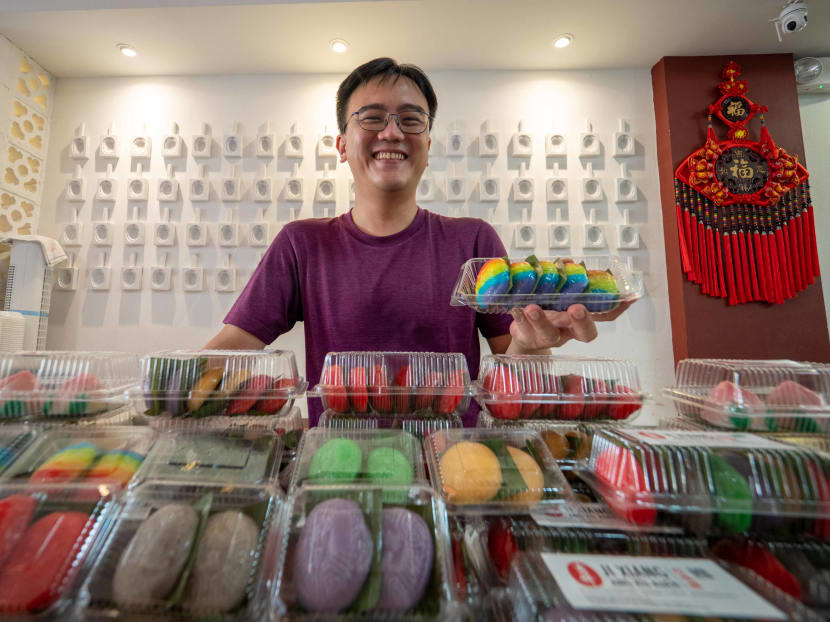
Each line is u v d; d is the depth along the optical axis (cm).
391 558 31
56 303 180
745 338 171
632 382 57
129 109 189
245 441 42
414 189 94
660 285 182
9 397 44
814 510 34
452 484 38
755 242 171
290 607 29
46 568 30
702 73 180
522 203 187
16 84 173
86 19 158
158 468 38
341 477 38
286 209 186
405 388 53
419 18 160
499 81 191
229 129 190
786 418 44
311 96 191
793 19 151
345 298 91
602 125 189
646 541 34
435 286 92
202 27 163
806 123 188
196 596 29
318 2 151
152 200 185
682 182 176
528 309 53
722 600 28
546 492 38
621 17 160
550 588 30
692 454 37
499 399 52
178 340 180
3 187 168
